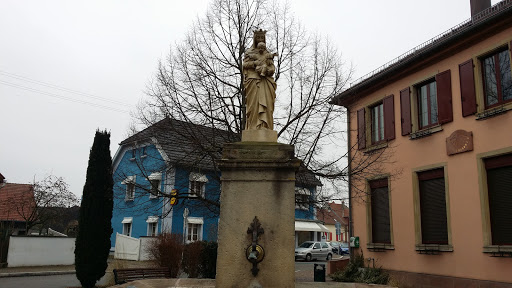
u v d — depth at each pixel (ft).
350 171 45.91
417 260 47.67
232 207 20.49
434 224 46.85
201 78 45.32
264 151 20.92
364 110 58.90
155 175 57.47
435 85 49.03
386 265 52.31
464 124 43.86
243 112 44.68
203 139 44.50
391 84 54.65
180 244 49.52
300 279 54.08
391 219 52.06
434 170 47.26
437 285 44.65
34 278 58.54
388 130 54.08
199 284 28.96
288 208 20.34
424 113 50.29
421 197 48.85
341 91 48.65
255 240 19.57
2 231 73.97
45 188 100.94
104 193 48.67
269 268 19.80
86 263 46.42
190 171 45.96
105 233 48.01
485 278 39.73
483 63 43.52
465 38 44.09
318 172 45.29
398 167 51.83
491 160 41.04
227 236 20.21
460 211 43.11
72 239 78.13
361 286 28.12
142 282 28.35
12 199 107.45
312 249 103.14
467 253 41.86
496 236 39.78
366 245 55.77
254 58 23.36
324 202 46.24
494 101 41.83
